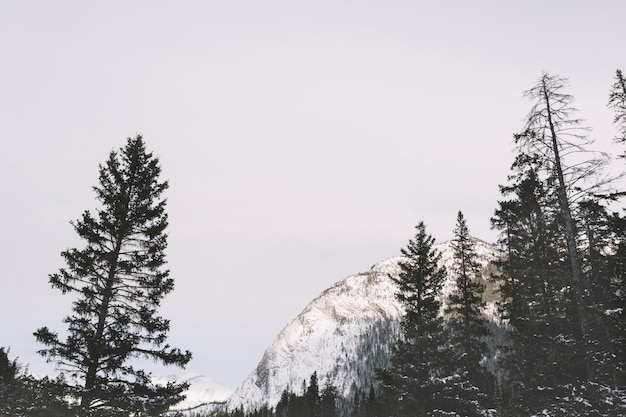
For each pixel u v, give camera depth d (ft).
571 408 58.49
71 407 57.93
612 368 59.36
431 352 91.25
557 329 72.43
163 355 62.95
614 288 67.15
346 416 325.83
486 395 86.53
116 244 67.00
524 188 70.64
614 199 59.82
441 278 100.99
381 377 93.35
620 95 66.44
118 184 70.64
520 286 84.28
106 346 57.77
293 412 343.26
